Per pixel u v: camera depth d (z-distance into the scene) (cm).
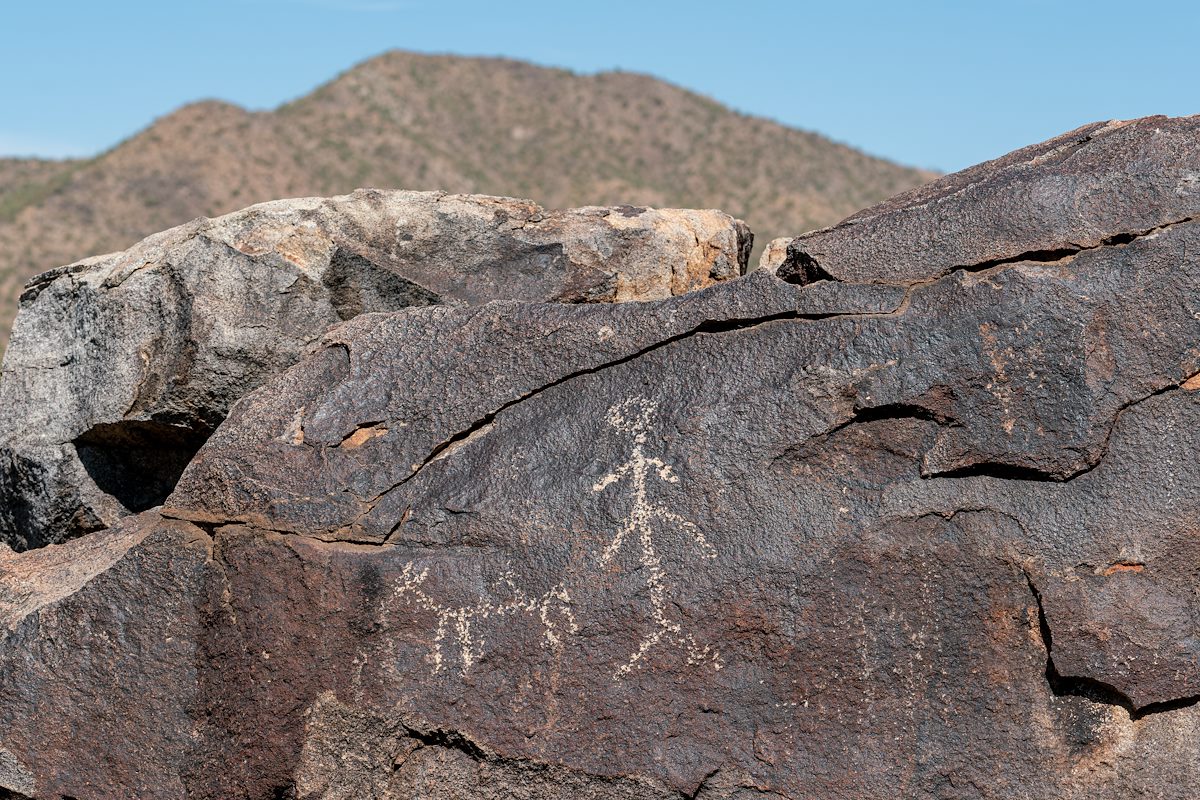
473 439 422
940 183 454
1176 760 389
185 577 421
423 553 409
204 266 527
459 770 402
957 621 394
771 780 393
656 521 401
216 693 414
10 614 434
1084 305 395
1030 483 396
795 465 402
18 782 420
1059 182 409
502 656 401
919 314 403
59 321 572
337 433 426
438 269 578
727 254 636
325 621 407
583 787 397
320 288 542
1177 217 401
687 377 412
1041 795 391
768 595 395
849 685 395
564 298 589
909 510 396
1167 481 391
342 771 407
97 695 420
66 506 553
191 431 529
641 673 397
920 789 392
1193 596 389
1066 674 389
